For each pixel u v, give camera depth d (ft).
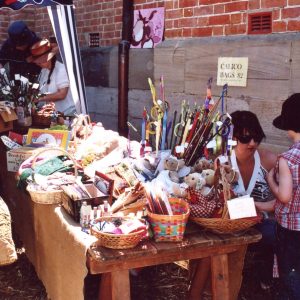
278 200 9.46
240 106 15.37
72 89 19.45
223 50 15.66
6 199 14.97
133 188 9.77
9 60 20.48
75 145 13.66
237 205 8.84
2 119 15.81
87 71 25.40
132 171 11.04
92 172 11.51
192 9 16.87
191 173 10.68
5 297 12.32
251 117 10.78
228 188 9.11
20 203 13.05
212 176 10.00
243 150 10.83
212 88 16.22
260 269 12.15
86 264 8.71
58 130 14.02
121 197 9.85
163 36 20.30
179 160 11.14
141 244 8.72
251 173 11.09
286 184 8.88
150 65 20.97
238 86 15.34
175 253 9.02
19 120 16.71
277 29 14.26
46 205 10.71
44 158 12.77
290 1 13.83
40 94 17.56
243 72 15.10
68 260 9.41
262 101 14.69
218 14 15.98
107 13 23.70
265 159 11.51
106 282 9.45
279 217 9.39
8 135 15.70
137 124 22.09
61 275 9.95
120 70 22.12
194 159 11.67
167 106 12.46
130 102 22.35
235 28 15.48
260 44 14.49
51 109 17.31
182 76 17.29
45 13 28.35
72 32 19.19
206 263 10.48
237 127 10.71
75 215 9.66
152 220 8.79
